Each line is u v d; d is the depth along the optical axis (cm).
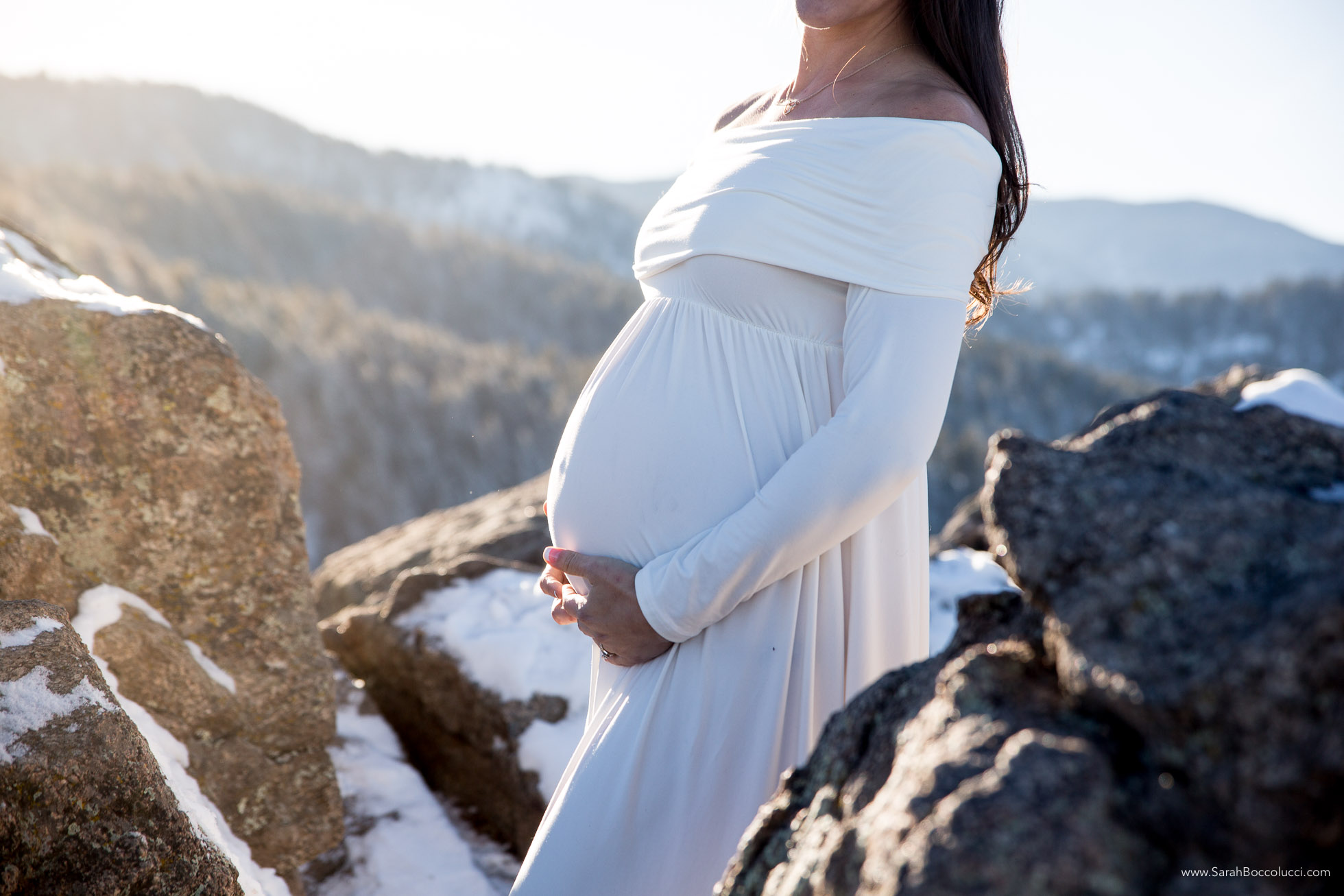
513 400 6462
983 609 74
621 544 111
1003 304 144
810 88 119
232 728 155
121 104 17112
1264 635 50
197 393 158
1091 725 57
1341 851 47
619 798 105
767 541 96
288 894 153
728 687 105
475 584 244
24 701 104
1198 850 50
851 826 63
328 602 340
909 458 94
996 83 112
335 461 5928
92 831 102
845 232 99
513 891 107
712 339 108
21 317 146
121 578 150
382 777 203
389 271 11438
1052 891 49
